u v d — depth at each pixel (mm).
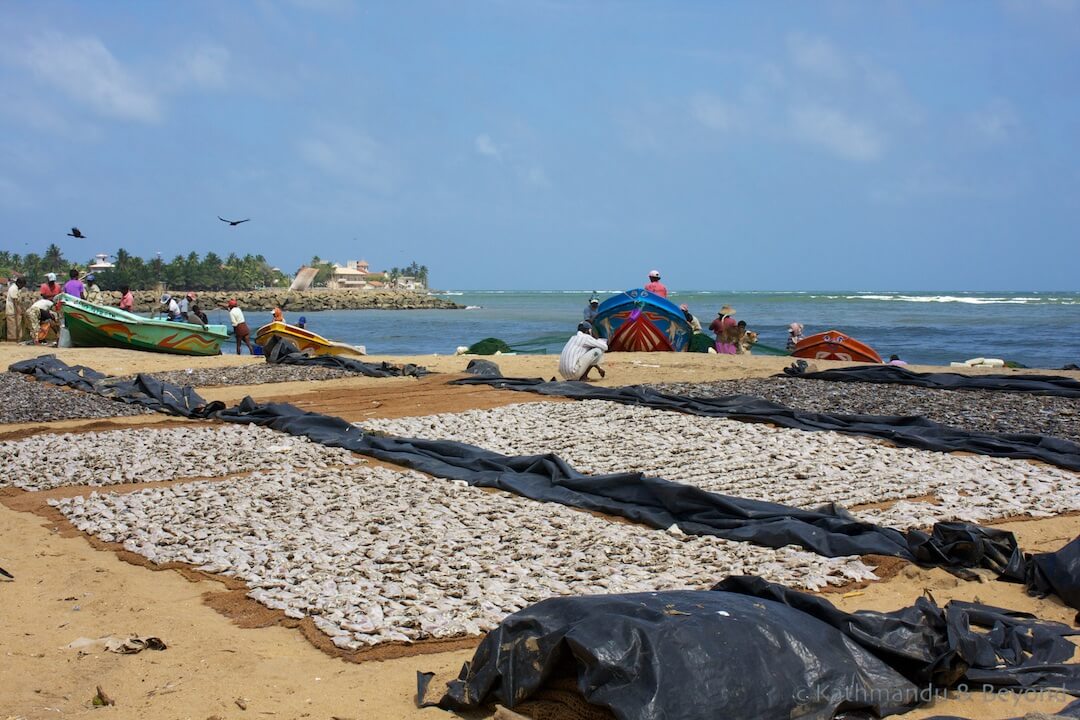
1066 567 7570
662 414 16109
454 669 6184
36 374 23172
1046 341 50344
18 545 9273
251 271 186000
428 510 10102
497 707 5551
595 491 10531
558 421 15719
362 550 8656
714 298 177875
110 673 6266
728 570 8039
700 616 5473
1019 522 9711
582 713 5301
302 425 14945
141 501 10688
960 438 13758
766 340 53750
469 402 18500
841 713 5371
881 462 12414
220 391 20797
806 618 5789
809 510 9609
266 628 7020
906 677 5750
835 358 28828
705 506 9680
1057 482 11305
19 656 6574
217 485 11344
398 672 6227
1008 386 19812
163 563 8508
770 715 5125
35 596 7840
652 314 29172
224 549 8812
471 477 11578
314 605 7297
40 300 33250
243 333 32312
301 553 8578
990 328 62812
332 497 10727
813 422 15180
